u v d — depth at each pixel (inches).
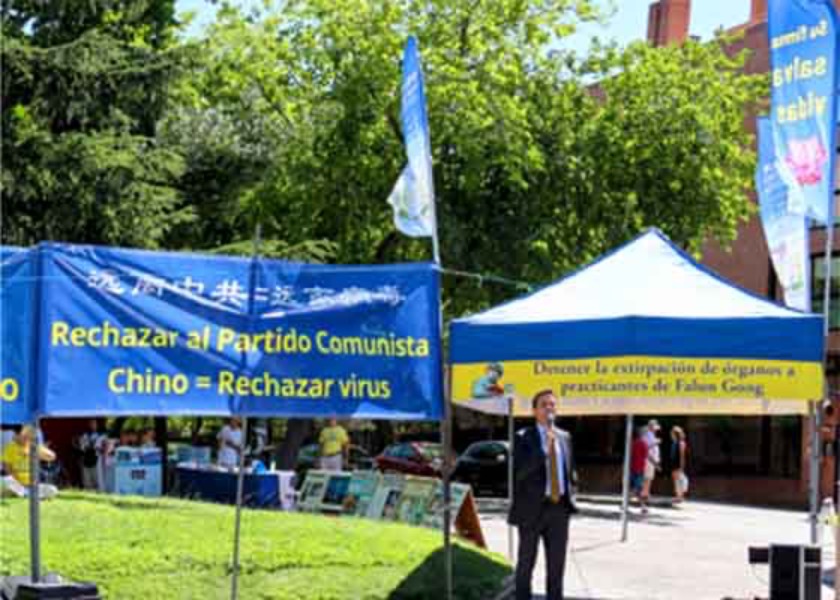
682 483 1194.0
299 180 1107.3
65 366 354.9
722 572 606.9
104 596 418.0
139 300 366.6
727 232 1184.2
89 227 865.5
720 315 440.8
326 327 390.9
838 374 1332.4
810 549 456.1
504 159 1048.2
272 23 1176.8
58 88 856.3
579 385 446.9
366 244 1120.2
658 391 438.3
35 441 357.1
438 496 644.1
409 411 396.8
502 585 499.8
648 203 1125.1
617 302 464.1
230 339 377.4
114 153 844.0
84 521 520.7
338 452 884.0
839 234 1298.0
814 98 470.9
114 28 929.5
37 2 899.4
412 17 1119.6
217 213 1095.0
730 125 1178.6
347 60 1083.9
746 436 1430.9
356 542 521.3
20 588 355.9
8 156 827.4
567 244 1123.9
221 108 1137.4
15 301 353.7
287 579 457.1
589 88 1270.9
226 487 745.0
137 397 362.9
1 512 533.0
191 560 457.7
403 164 1063.0
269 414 380.8
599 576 578.9
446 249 1060.5
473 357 461.4
